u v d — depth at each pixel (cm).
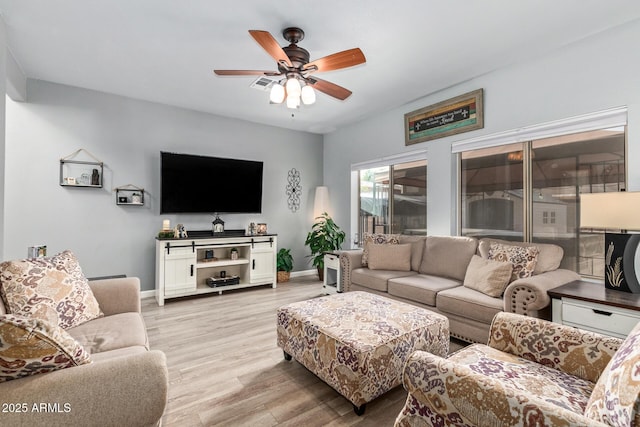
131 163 395
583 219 210
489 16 224
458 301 254
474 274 275
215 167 445
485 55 283
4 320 89
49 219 348
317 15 225
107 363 104
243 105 420
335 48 270
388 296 321
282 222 528
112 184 383
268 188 512
